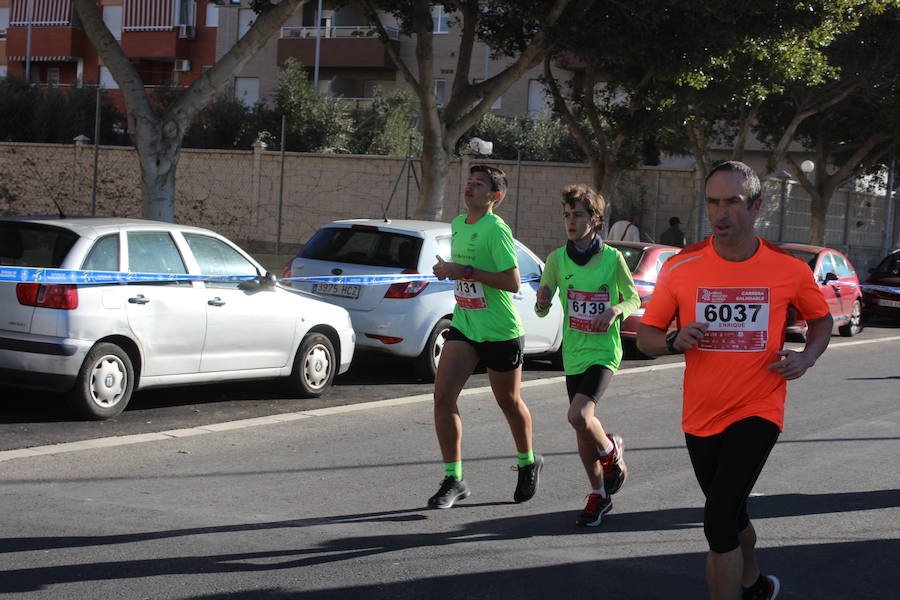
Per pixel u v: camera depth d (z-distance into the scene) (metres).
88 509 6.68
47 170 37.56
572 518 6.96
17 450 8.18
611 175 25.33
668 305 4.82
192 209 36.59
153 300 9.66
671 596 5.48
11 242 9.46
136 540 6.06
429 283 12.39
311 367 11.34
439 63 50.00
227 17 52.34
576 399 6.62
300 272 12.80
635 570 5.90
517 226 32.88
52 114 45.22
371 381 12.84
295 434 9.37
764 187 33.69
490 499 7.38
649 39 20.69
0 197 37.97
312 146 43.62
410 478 7.88
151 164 14.95
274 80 51.56
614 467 6.84
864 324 26.92
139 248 9.78
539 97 49.03
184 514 6.66
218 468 7.96
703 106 25.61
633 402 12.05
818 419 11.24
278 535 6.29
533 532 6.59
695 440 4.73
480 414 10.74
